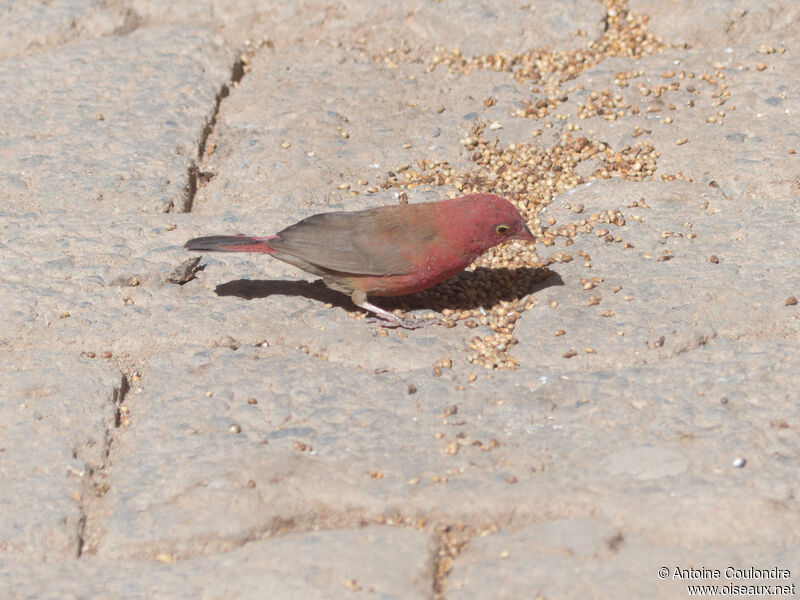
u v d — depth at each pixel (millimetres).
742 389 10219
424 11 17859
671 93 15719
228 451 9812
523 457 9531
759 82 15555
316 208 13945
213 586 8328
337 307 12078
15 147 15117
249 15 18250
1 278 12531
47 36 17844
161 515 9094
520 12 17578
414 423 10094
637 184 14023
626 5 17828
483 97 16234
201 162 15188
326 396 10531
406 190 14219
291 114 15938
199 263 12852
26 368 11211
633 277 12203
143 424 10336
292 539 8898
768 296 11609
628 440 9641
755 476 9047
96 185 14266
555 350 11047
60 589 8406
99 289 12367
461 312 11859
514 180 14422
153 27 18281
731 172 13945
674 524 8656
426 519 9078
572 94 16016
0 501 9375
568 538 8594
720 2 17047
